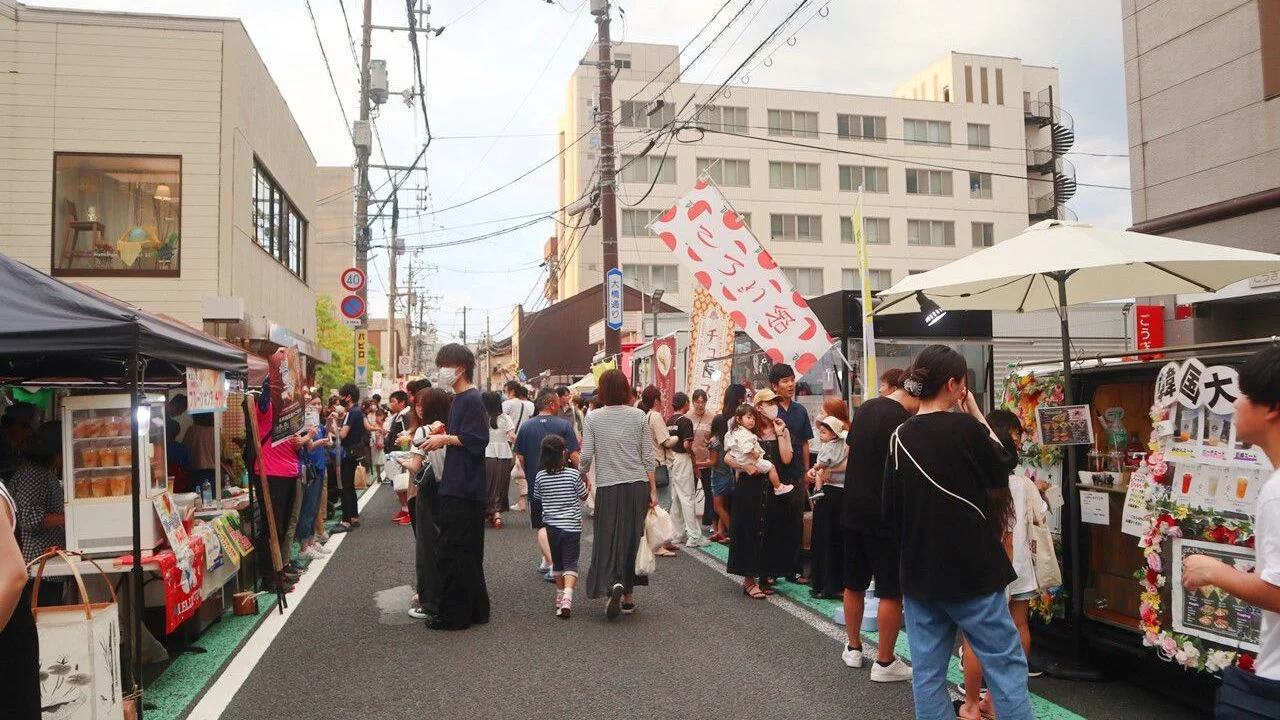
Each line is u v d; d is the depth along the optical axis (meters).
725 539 10.23
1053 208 49.78
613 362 16.86
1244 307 10.45
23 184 12.52
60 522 5.03
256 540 7.62
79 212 12.70
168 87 12.97
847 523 5.07
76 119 12.73
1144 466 4.64
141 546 4.93
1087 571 5.32
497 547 9.96
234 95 13.54
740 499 7.23
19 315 4.17
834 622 6.43
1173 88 10.91
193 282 12.88
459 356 6.32
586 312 45.25
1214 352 4.51
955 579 3.50
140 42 12.95
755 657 5.56
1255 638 4.00
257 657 5.64
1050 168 49.75
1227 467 4.16
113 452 4.96
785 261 45.88
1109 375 5.17
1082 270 5.92
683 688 4.96
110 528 4.90
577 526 6.88
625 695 4.85
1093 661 5.20
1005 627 3.49
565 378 45.03
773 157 46.19
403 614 6.83
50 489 5.08
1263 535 2.25
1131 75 11.56
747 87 46.19
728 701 4.74
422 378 8.73
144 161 12.91
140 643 4.41
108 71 12.86
